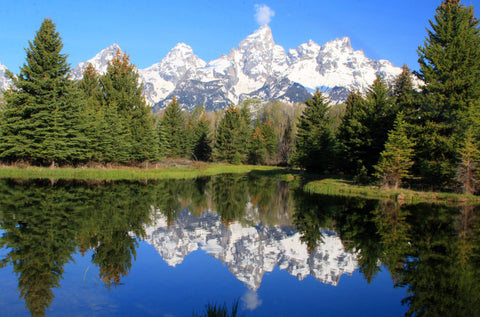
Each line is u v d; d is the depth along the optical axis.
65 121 39.16
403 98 33.69
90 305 7.85
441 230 16.95
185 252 12.91
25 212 17.73
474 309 8.41
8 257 11.09
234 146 77.50
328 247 14.13
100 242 13.18
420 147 31.42
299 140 59.91
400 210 22.77
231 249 13.77
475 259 12.37
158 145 54.72
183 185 36.06
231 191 33.28
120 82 52.38
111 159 46.59
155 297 8.55
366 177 34.72
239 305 8.38
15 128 37.06
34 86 37.84
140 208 21.02
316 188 35.03
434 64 31.28
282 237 15.87
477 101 28.52
